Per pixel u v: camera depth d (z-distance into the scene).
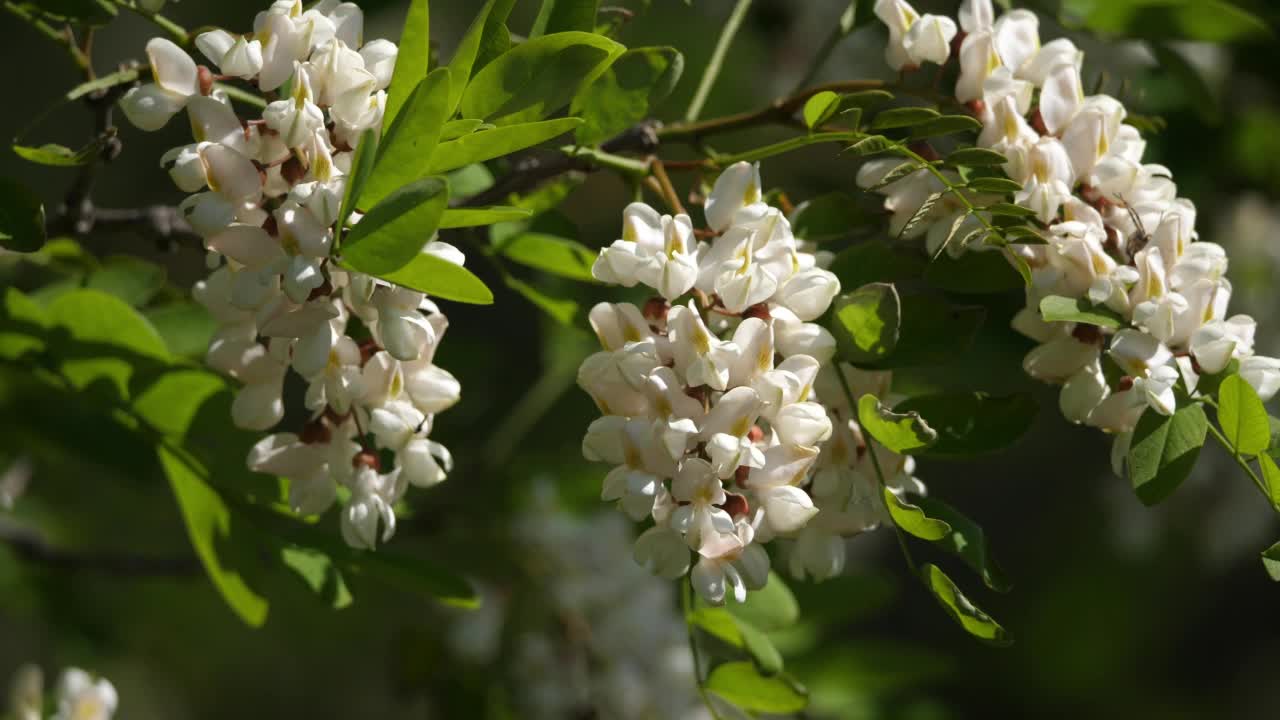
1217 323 1.57
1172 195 1.60
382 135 1.55
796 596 1.80
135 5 1.61
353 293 1.54
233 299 1.55
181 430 1.64
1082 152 1.59
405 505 1.65
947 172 1.60
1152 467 1.57
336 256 1.53
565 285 1.74
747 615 1.66
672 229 1.55
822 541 1.59
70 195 1.72
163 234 1.74
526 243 1.71
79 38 1.67
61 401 1.84
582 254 1.70
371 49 1.57
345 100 1.55
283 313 1.55
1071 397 1.60
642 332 1.55
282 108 1.54
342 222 1.53
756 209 1.57
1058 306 1.56
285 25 1.56
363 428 1.58
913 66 1.63
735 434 1.54
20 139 1.58
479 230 1.72
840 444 1.59
